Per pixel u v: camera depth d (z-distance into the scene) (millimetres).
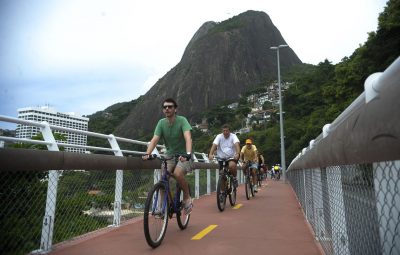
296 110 97500
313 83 103312
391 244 1582
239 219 6387
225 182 7785
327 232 3615
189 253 3977
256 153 10906
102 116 173000
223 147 7953
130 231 5297
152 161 6852
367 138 1290
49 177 4172
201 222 6074
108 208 5645
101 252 4039
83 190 5031
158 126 4988
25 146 4836
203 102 171375
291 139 78375
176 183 5078
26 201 4102
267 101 151500
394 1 27172
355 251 2361
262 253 3941
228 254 3920
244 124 138500
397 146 1060
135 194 6523
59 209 4609
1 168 3180
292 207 8094
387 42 28250
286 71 199250
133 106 182250
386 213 1640
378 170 1716
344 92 32406
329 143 2176
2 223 3816
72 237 4770
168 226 5676
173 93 174375
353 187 2338
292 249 4117
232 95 177000
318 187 4273
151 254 3947
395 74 1085
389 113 1073
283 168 25172
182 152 5121
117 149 5852
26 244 4051
